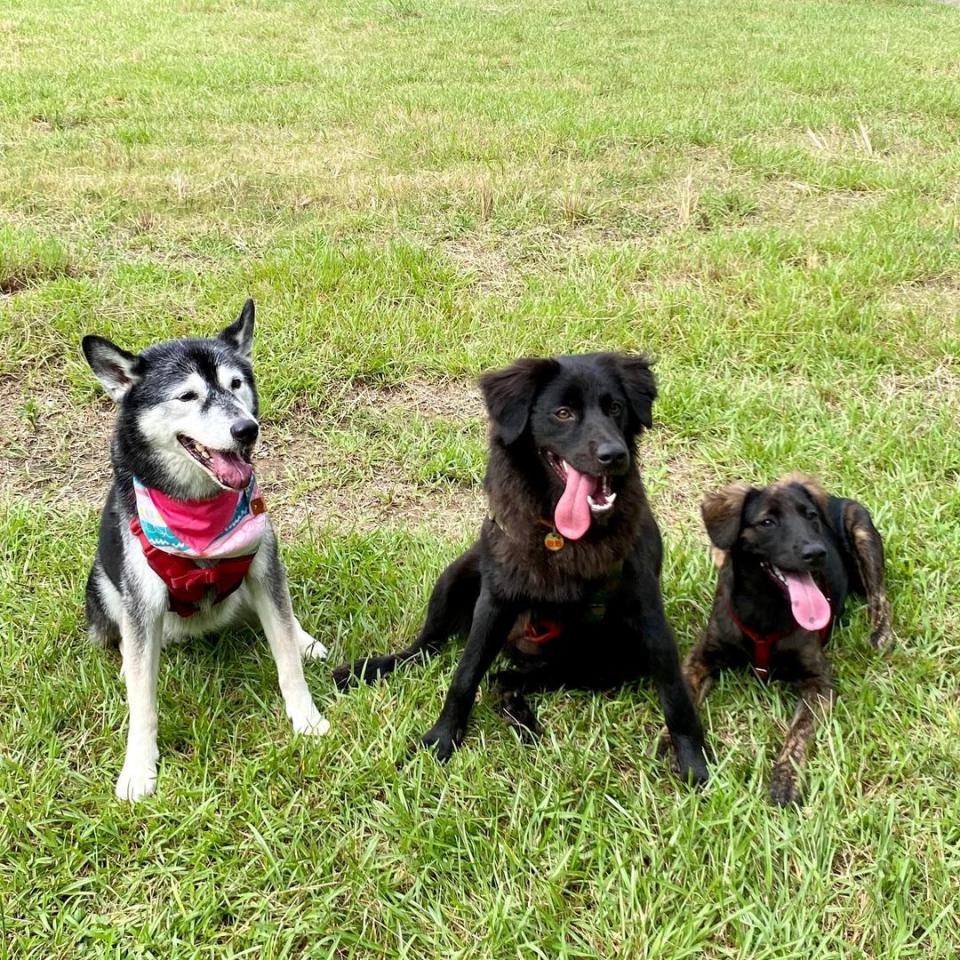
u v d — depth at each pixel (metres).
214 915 1.12
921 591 1.62
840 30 6.86
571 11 7.58
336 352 2.33
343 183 3.46
